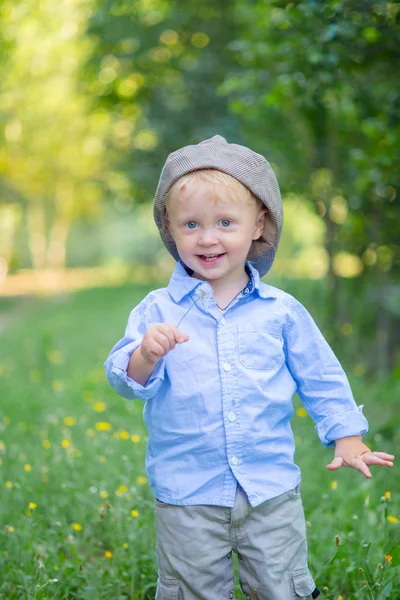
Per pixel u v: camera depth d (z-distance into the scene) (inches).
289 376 98.3
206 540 92.6
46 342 408.2
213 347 94.6
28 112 685.3
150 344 87.0
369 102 251.0
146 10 339.9
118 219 1592.0
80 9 334.3
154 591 121.9
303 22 185.0
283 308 98.9
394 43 185.6
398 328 340.8
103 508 135.0
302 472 164.2
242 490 92.2
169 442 93.9
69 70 413.1
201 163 93.7
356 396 244.7
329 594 114.8
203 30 363.9
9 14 309.3
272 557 92.7
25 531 134.9
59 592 118.5
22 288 1331.2
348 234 328.5
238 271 99.3
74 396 285.6
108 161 658.2
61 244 1544.0
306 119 331.0
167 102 427.5
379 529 135.4
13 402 279.7
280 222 100.2
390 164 243.1
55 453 184.4
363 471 93.4
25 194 1127.0
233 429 92.2
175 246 105.0
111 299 877.8
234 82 286.2
